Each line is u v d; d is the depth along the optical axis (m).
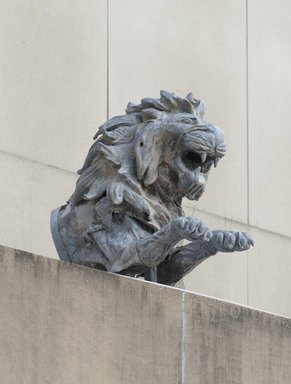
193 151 14.00
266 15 19.88
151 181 14.14
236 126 19.05
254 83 19.45
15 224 16.55
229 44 19.22
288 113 19.89
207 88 18.77
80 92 17.50
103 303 13.50
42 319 13.05
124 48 18.03
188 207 18.06
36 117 17.05
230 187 18.77
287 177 19.67
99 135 14.93
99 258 14.32
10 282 12.91
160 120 14.16
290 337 14.82
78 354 13.23
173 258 14.41
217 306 14.30
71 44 17.56
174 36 18.59
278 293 19.17
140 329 13.71
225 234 13.83
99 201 14.23
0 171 16.58
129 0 18.23
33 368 12.88
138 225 14.22
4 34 16.98
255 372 14.45
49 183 16.97
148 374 13.67
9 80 16.92
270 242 19.19
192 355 14.01
